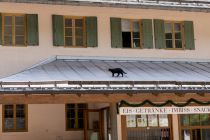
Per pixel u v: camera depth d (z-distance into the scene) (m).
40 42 19.09
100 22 20.02
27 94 14.59
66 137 19.53
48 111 19.41
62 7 19.59
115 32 20.09
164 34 20.80
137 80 15.88
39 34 19.12
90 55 19.69
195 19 21.45
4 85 14.59
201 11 21.02
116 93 15.32
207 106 17.20
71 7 19.70
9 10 18.89
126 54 20.14
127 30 20.45
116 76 16.73
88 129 19.81
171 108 16.88
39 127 19.17
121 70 16.83
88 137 19.77
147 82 15.90
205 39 21.45
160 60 20.55
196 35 21.38
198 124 18.97
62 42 19.34
